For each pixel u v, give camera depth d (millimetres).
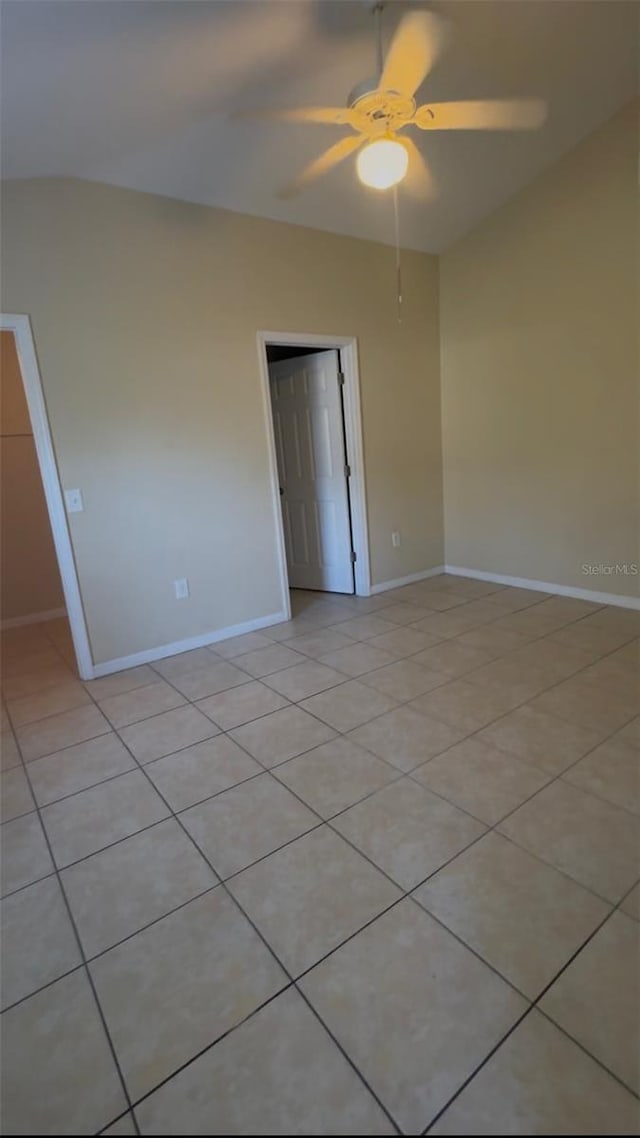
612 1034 1187
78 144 2508
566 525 4051
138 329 3133
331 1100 1105
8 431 4324
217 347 3428
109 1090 1155
